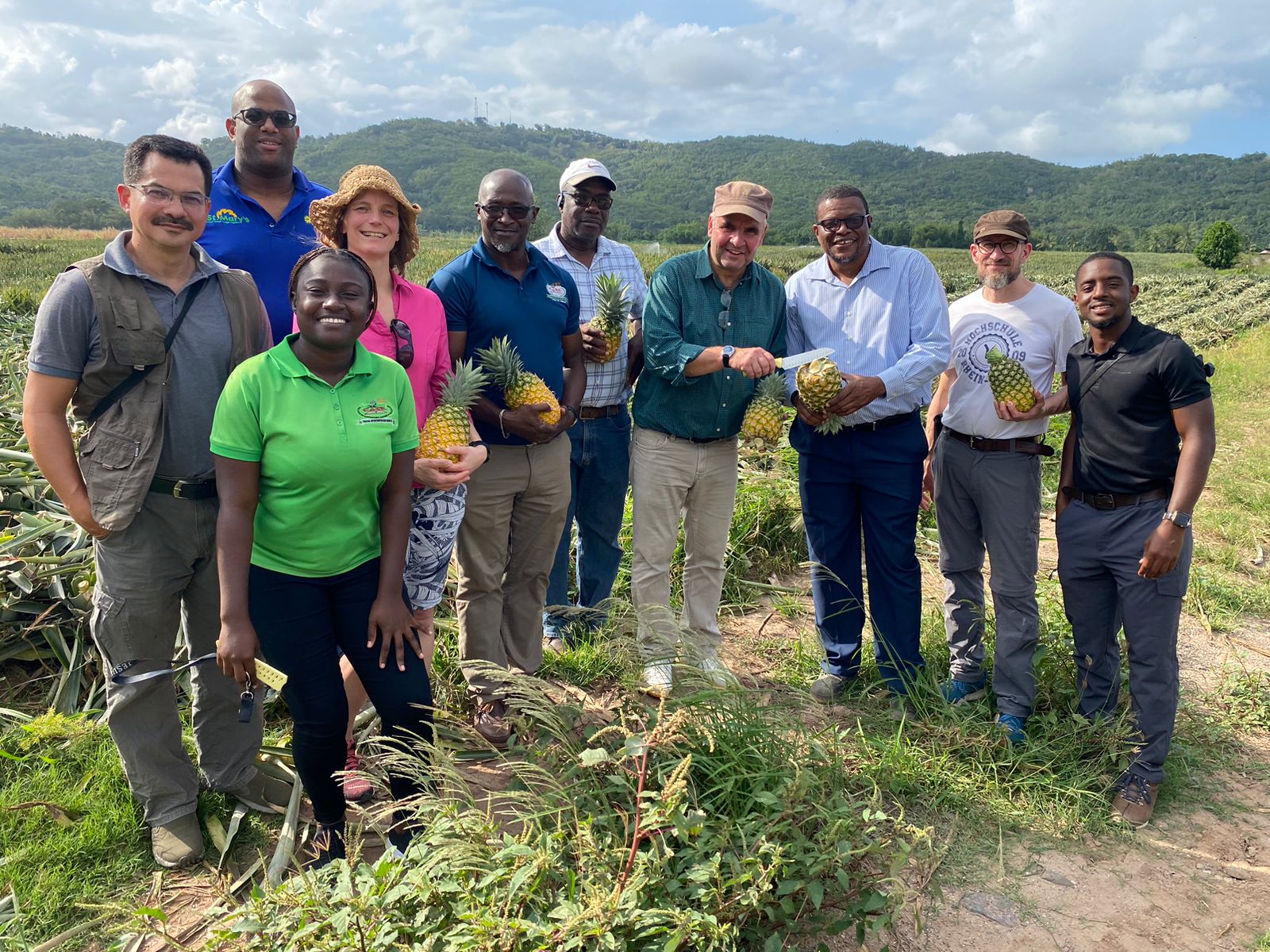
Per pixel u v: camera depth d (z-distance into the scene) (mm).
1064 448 4047
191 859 3318
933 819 3680
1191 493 3516
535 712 3453
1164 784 3920
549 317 4160
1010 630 4238
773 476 7340
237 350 3256
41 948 2777
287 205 4289
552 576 5293
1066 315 4234
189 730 3996
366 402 2959
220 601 3000
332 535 2992
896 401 4324
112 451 3055
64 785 3621
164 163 2939
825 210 4238
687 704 3521
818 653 5191
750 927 2834
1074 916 3154
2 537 4832
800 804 3119
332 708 3066
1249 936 3061
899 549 4523
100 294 2963
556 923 2502
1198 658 5203
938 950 2977
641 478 4594
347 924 2422
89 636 4562
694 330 4348
